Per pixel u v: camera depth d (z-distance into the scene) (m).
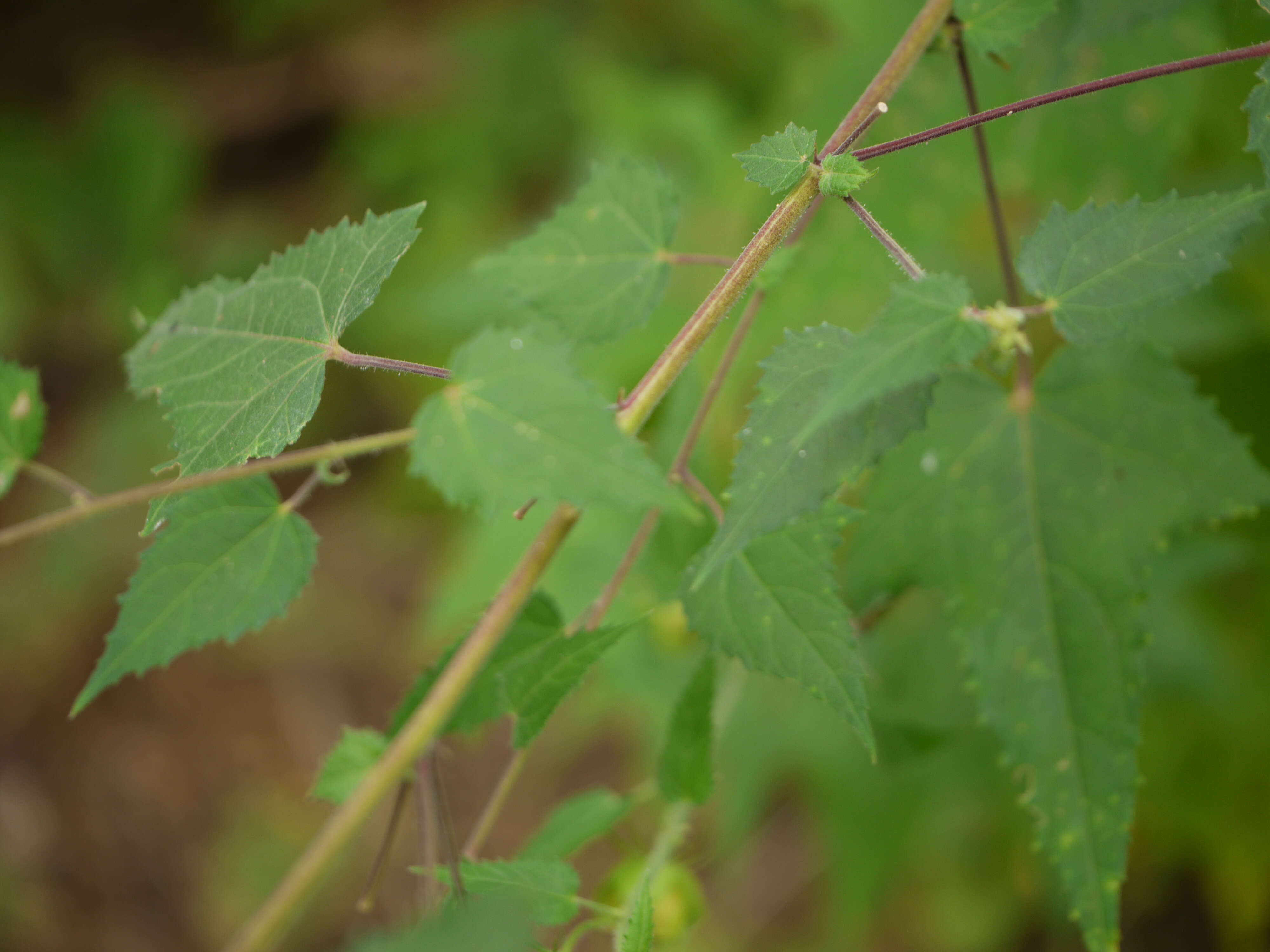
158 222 1.08
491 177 0.94
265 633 1.03
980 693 0.44
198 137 1.11
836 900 0.61
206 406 0.40
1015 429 0.44
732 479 0.36
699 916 0.44
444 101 1.00
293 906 0.37
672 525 0.49
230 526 0.39
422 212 0.39
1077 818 0.43
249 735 0.99
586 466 0.34
